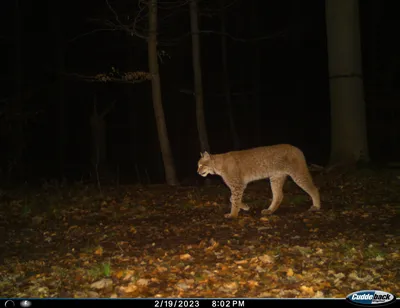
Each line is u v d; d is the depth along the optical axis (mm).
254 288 6543
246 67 31328
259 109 30078
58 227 10266
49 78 26875
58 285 6910
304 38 30031
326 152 29812
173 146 30062
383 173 13703
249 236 8930
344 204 11094
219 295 6391
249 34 29406
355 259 7395
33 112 22609
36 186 15977
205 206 11500
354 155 14789
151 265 7523
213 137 31406
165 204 11836
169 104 29688
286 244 8289
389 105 28484
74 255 8352
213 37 29266
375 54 29516
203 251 8133
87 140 30047
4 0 25828
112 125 30906
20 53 25859
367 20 30000
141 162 29750
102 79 15375
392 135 28766
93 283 6855
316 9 29250
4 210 11781
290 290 6414
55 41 26641
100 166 20312
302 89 32000
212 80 30641
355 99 14914
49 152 29156
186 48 25875
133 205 11859
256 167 10391
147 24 18359
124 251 8383
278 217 10125
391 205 10820
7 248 8938
